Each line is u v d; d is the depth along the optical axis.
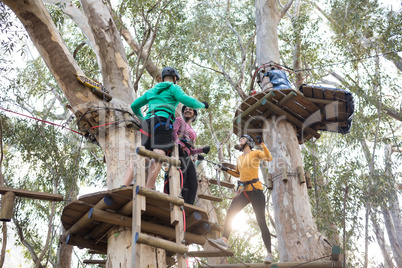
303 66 13.12
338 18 12.38
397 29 11.54
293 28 12.41
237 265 5.10
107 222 4.14
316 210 9.69
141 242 3.53
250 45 14.53
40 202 11.09
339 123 8.06
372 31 12.02
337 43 12.20
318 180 10.83
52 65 6.25
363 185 10.03
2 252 8.01
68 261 10.92
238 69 14.29
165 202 3.96
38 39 6.35
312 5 16.09
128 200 4.06
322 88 7.24
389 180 10.45
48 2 10.62
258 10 10.98
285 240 7.13
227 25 14.27
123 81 7.54
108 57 7.66
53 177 10.77
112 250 4.29
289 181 7.58
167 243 3.66
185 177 4.78
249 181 5.37
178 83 13.73
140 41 12.08
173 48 13.29
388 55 12.05
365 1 12.09
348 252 9.26
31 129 10.52
